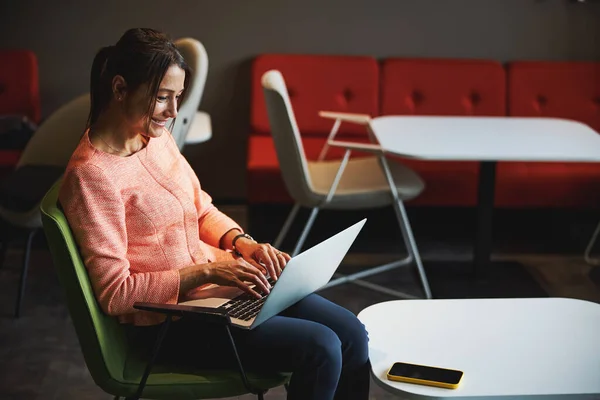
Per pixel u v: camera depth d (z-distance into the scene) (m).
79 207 2.40
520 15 5.88
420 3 5.84
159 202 2.57
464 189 5.27
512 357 2.41
